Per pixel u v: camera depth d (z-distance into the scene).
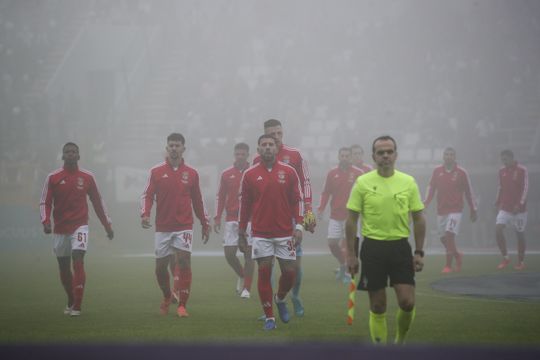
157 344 8.62
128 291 42.59
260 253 27.83
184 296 31.91
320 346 8.58
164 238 32.47
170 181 32.62
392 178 21.88
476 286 42.59
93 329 28.03
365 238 21.88
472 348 8.44
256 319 30.59
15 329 28.16
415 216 21.91
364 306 34.50
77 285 32.22
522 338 25.16
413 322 28.75
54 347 8.56
